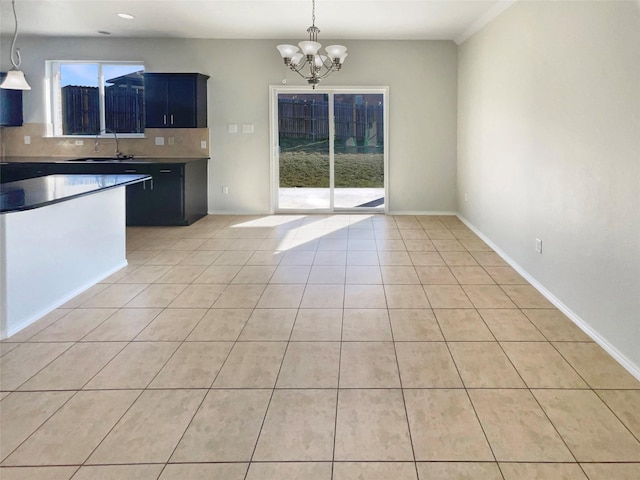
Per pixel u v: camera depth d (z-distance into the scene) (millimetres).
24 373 2611
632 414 2195
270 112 7230
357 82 7176
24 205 2900
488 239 5586
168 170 6516
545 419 2164
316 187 7621
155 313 3496
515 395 2367
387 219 7121
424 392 2404
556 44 3650
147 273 4492
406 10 5402
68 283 3770
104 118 7238
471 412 2225
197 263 4832
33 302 3332
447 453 1938
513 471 1831
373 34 6664
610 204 2830
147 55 7070
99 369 2658
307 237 5980
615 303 2766
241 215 7426
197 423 2152
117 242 4586
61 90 7195
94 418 2191
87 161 6633
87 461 1897
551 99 3738
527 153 4277
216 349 2906
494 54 5305
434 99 7191
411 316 3418
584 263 3160
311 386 2473
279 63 7129
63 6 5414
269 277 4363
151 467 1863
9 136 7191
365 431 2086
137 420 2176
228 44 7090
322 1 5137
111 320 3365
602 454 1924
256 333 3141
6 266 3051
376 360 2752
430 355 2809
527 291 3949
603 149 2916
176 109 6836
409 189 7410
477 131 6070
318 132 7496
